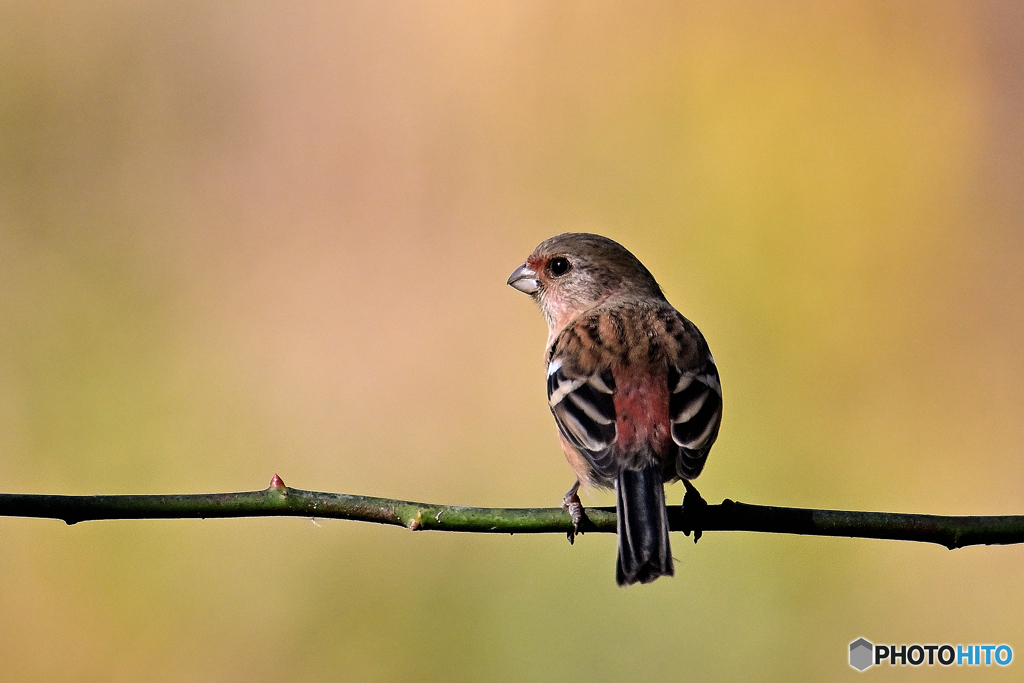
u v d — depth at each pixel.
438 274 15.06
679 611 10.42
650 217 14.75
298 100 15.56
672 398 7.07
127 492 12.32
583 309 8.77
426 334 14.48
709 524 6.62
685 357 7.44
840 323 13.63
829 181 14.41
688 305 14.17
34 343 13.07
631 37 15.36
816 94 14.67
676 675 10.20
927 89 14.70
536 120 15.41
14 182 14.44
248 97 15.62
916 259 14.02
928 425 12.88
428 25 15.80
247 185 15.29
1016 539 6.32
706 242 14.41
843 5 14.78
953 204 14.37
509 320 14.46
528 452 13.28
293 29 15.80
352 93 15.70
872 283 13.89
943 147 14.50
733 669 10.26
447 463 13.30
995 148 14.38
